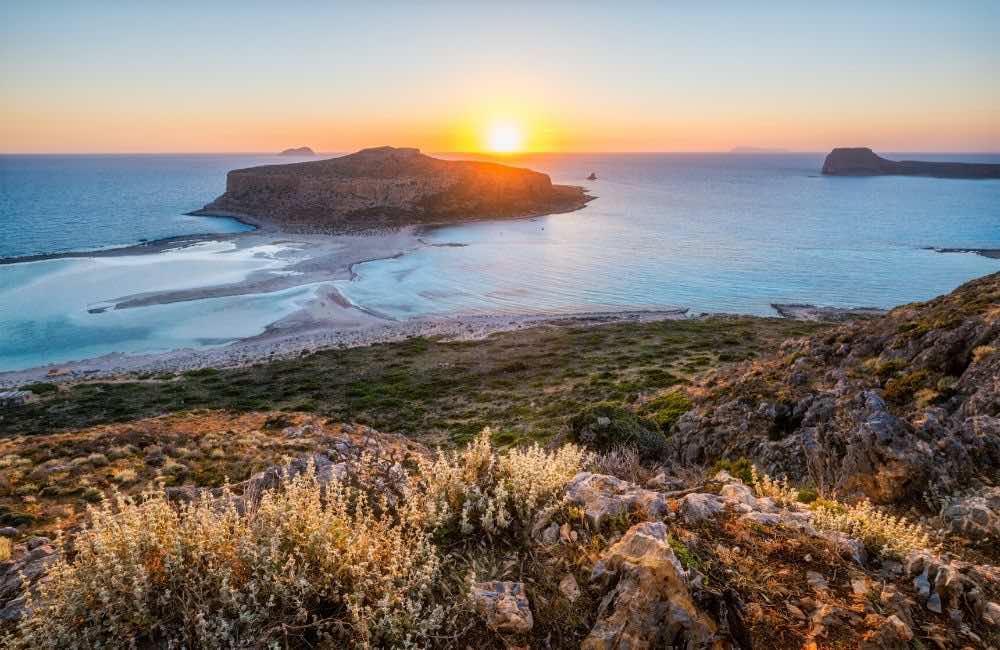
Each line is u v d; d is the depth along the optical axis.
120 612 3.12
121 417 33.59
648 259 118.69
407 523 4.20
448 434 27.22
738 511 4.73
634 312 79.50
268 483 6.68
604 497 4.59
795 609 3.50
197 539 3.51
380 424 30.17
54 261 110.44
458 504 4.36
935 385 12.55
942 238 142.75
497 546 4.06
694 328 58.44
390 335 66.62
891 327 17.42
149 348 64.94
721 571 3.79
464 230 163.00
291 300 85.25
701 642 3.13
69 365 58.62
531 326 68.62
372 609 3.24
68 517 8.71
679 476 10.69
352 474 5.16
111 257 117.88
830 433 10.19
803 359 17.78
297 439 14.91
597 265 113.19
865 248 129.50
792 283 97.19
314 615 3.17
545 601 3.51
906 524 6.73
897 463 7.84
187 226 172.25
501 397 34.97
